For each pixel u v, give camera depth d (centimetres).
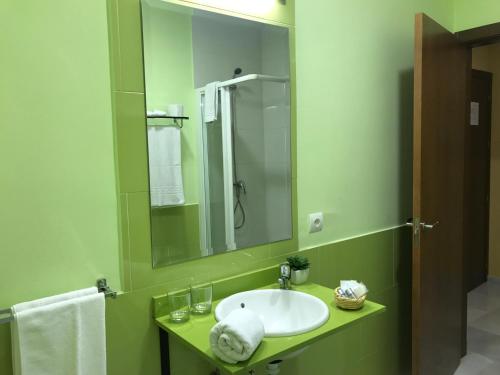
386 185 220
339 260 194
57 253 118
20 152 111
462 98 246
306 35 175
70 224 120
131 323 132
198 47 146
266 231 168
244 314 115
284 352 113
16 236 111
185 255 144
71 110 118
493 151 405
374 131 210
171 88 139
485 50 396
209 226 152
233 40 155
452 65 231
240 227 160
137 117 130
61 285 119
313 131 181
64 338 109
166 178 139
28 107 112
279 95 169
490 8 240
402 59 223
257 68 162
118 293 129
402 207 231
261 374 158
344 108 194
